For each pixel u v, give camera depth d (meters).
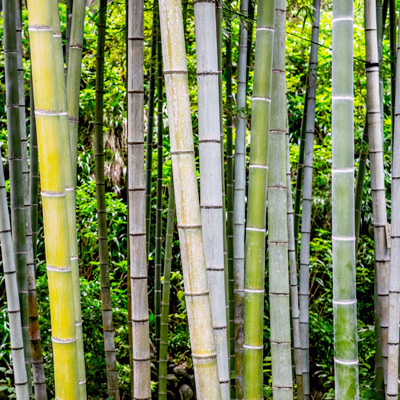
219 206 1.67
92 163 5.77
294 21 6.19
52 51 1.37
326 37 6.19
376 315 3.21
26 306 2.84
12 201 2.74
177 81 1.43
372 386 3.99
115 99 5.58
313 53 3.48
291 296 3.40
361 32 6.12
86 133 5.79
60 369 1.44
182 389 4.83
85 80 5.79
